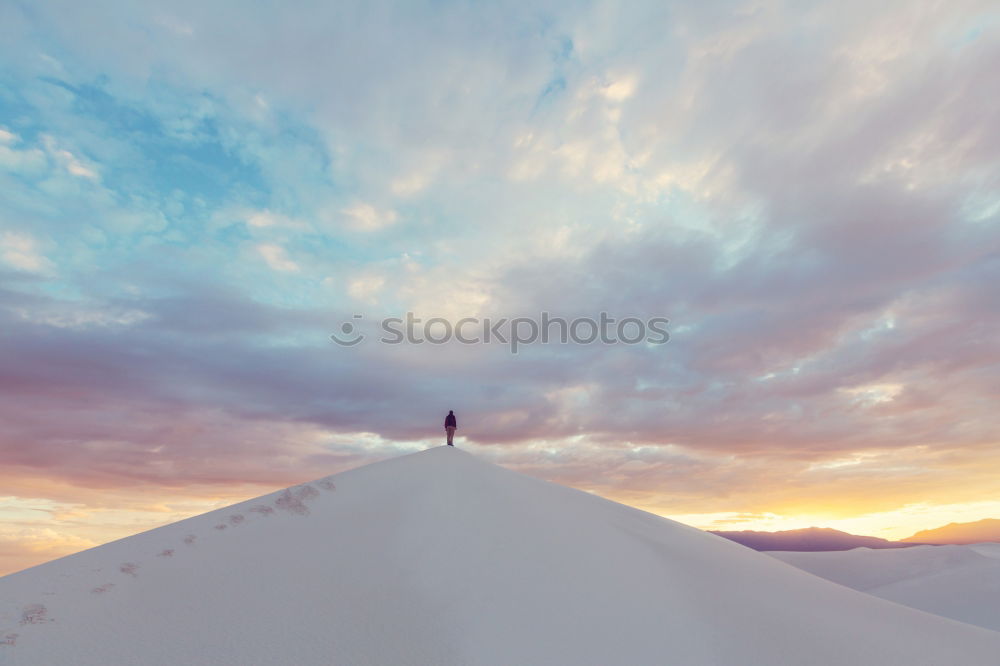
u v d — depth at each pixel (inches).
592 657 605.0
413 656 572.1
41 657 553.3
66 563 744.3
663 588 796.0
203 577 710.5
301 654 569.6
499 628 629.9
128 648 571.2
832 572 5438.0
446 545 806.5
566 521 962.7
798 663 681.0
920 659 782.5
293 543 802.2
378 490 991.0
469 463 1182.3
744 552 1222.9
